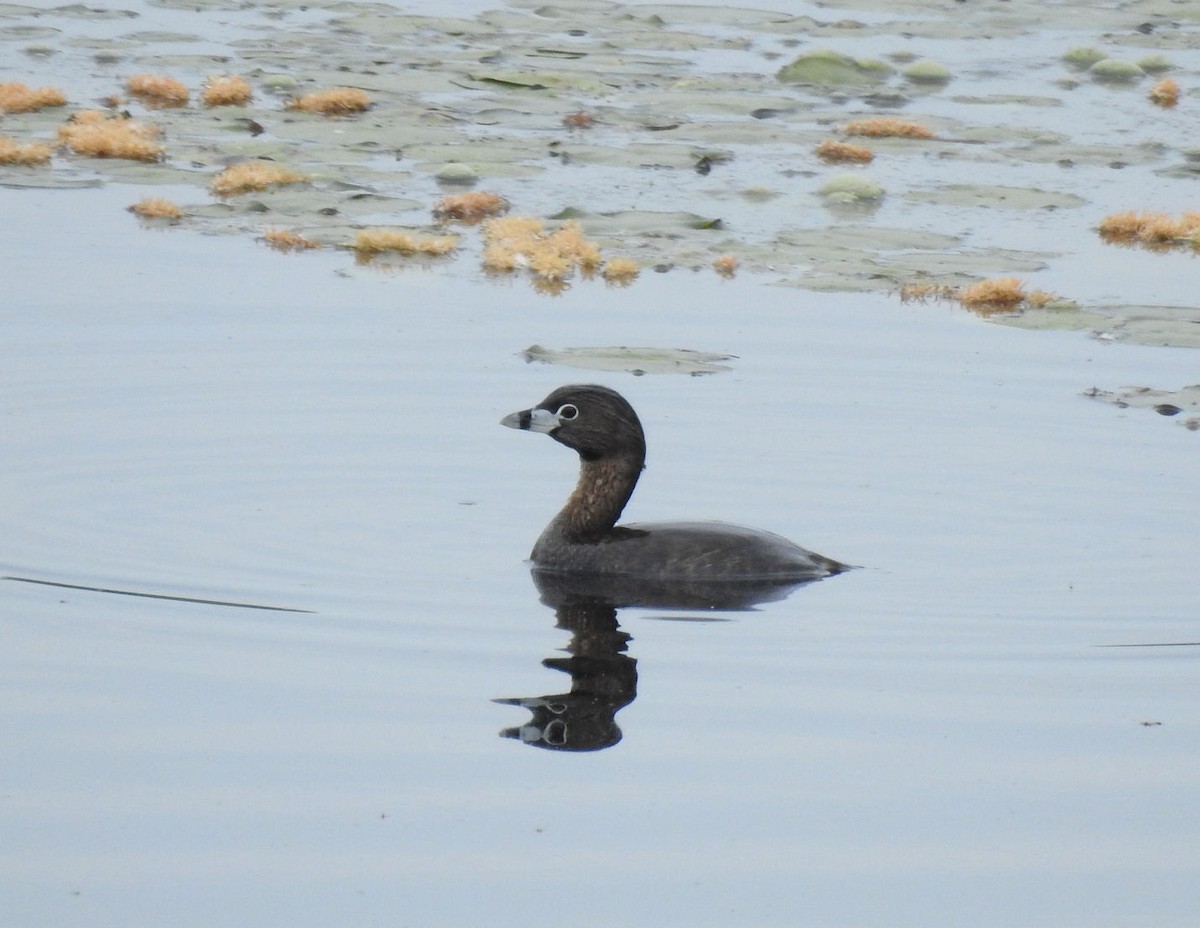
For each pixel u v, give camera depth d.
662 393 15.36
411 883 8.10
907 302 17.77
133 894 7.97
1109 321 17.20
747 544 12.11
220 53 27.81
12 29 28.66
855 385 15.67
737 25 31.72
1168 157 24.20
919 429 14.77
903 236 20.03
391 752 9.30
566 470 13.89
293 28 29.95
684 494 13.48
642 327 16.95
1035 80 28.55
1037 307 17.67
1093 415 15.07
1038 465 14.03
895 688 10.25
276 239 19.06
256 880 8.09
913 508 13.24
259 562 11.94
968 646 10.87
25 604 11.09
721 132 24.61
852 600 11.59
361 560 12.06
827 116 25.81
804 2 33.78
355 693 9.98
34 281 17.44
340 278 17.97
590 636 10.91
